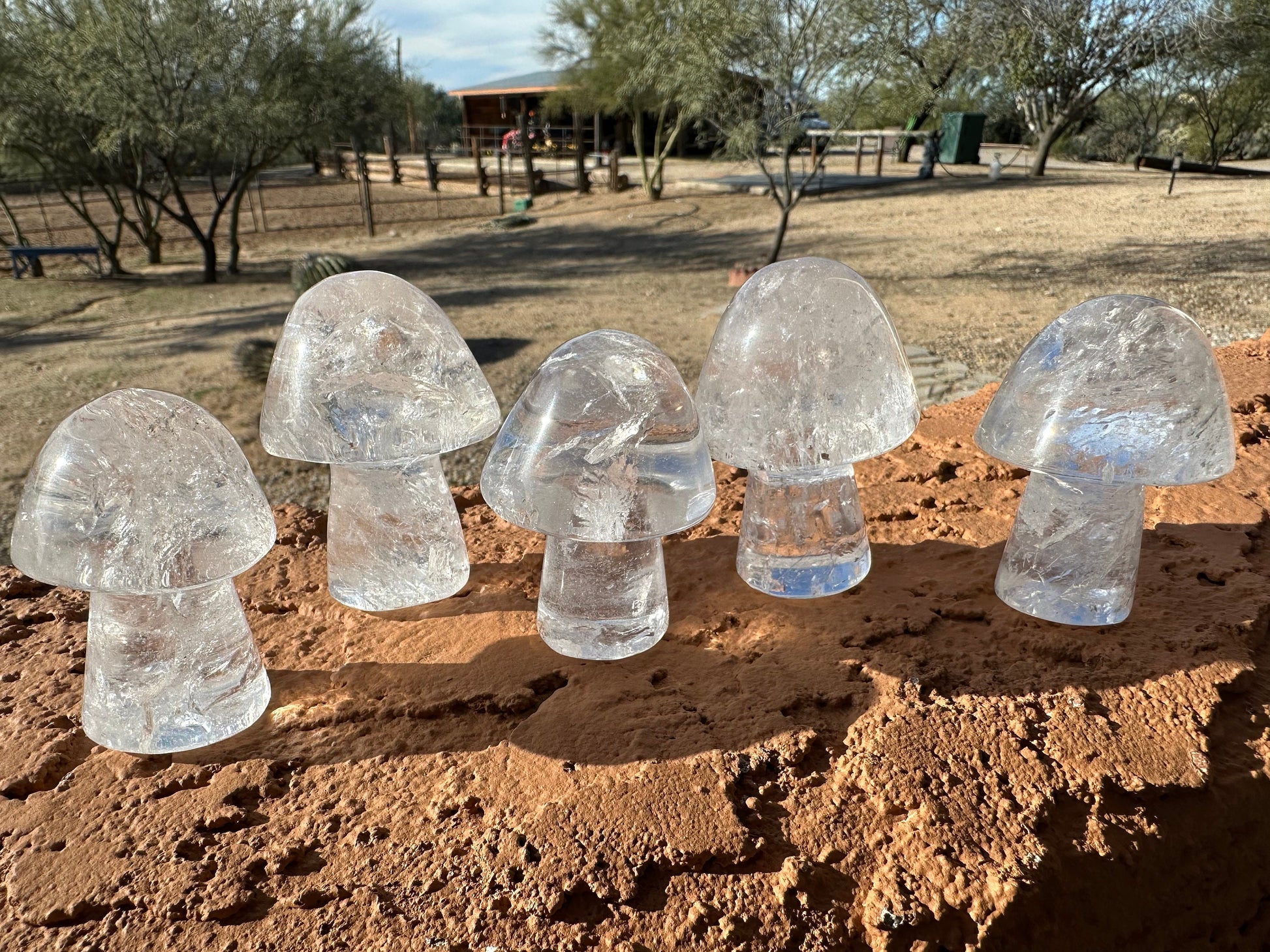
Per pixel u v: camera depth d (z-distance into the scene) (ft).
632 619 5.72
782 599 6.40
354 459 5.39
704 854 4.30
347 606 6.50
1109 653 5.64
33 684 5.76
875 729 5.05
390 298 5.59
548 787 4.73
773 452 5.36
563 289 39.14
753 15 30.58
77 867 4.34
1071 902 4.40
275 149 44.91
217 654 5.13
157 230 54.95
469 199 73.61
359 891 4.17
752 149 34.83
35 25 39.52
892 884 4.21
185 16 39.17
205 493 4.56
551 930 3.98
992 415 5.58
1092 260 36.83
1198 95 68.03
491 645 5.97
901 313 31.17
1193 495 7.68
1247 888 5.07
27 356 31.40
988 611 6.19
